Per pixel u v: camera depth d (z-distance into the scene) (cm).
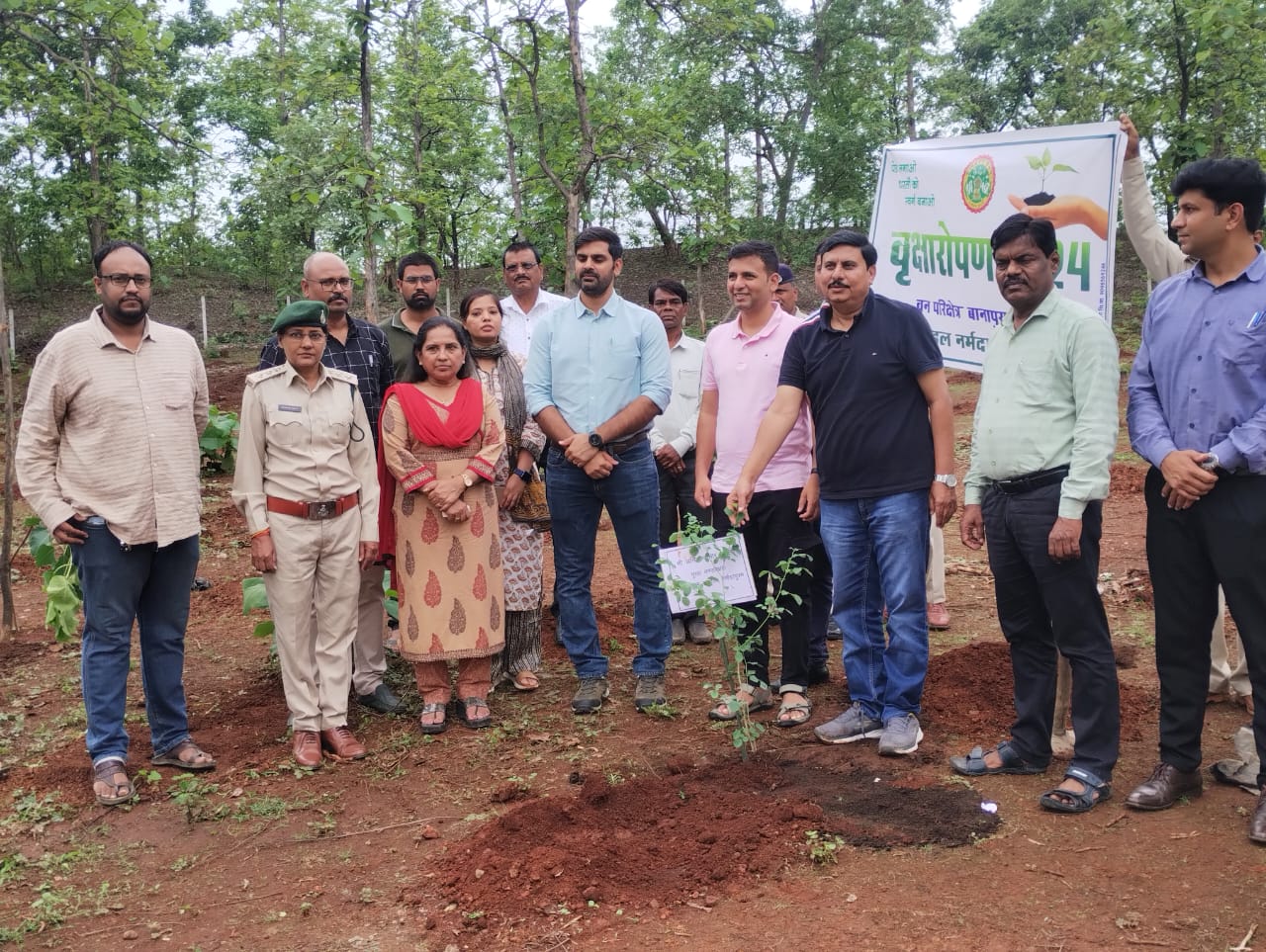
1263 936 287
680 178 1126
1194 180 348
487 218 1611
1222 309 352
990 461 389
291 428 452
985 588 698
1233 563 349
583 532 501
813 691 523
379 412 525
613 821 375
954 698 485
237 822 400
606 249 482
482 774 435
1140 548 772
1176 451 356
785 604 480
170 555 442
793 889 326
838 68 2938
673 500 628
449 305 2397
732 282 483
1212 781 393
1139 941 288
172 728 451
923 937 296
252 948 312
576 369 490
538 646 553
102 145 1892
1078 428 363
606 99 1163
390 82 1504
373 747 471
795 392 451
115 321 423
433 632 477
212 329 2670
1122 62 1427
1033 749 403
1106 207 418
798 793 396
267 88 1538
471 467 475
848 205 2689
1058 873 327
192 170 1750
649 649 504
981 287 468
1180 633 372
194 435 446
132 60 761
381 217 758
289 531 451
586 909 318
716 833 356
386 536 494
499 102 1338
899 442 427
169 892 350
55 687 556
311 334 450
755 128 2788
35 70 1027
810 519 477
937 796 387
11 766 456
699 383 624
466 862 348
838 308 431
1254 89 1362
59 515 410
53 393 413
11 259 2650
